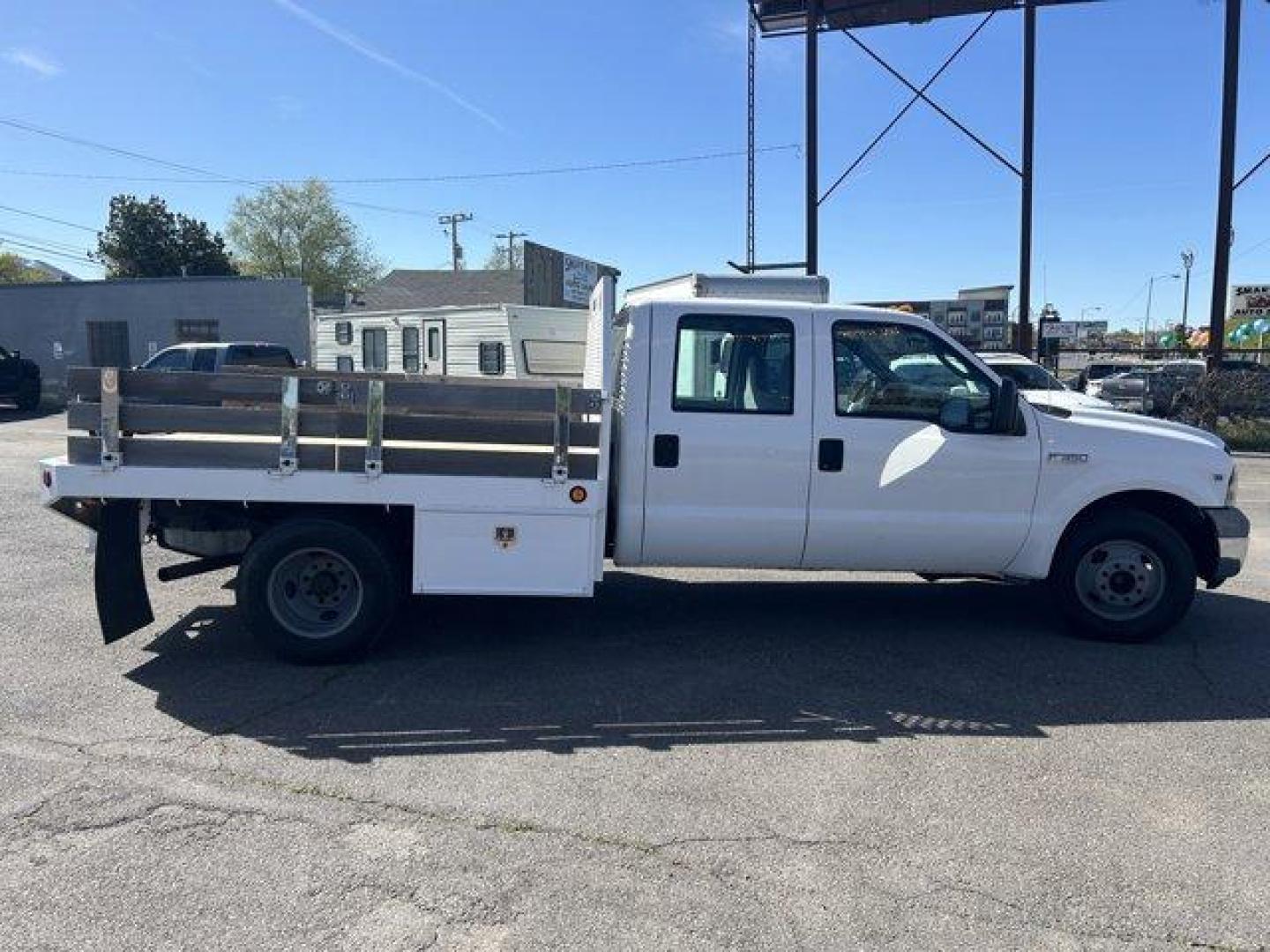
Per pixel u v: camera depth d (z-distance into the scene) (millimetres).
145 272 58938
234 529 5617
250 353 19094
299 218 63500
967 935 2971
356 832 3551
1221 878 3307
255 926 2979
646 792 3900
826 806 3803
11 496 11305
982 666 5555
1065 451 5785
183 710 4738
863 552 5816
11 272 63875
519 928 2980
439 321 16766
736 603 6934
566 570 5312
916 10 20766
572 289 25797
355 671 5344
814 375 5672
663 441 5609
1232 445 19594
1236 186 19438
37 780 3943
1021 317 22391
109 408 5066
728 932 2973
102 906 3068
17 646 5715
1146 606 5961
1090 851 3480
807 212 20578
